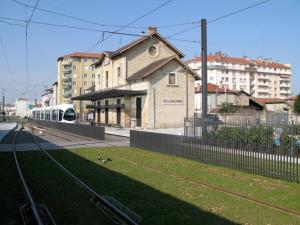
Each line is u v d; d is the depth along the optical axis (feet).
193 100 148.36
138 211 27.84
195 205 29.50
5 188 36.45
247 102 241.96
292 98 300.61
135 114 148.25
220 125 51.49
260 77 470.39
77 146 78.79
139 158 58.85
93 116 198.29
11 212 28.12
